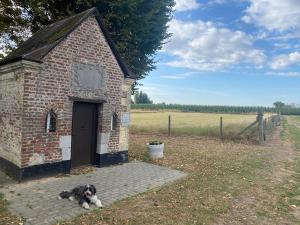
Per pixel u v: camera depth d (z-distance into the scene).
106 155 12.30
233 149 18.00
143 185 9.59
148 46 19.58
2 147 10.80
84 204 7.43
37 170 9.97
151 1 18.25
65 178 10.19
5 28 16.83
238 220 7.00
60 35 10.46
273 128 35.56
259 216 7.30
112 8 16.59
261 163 13.81
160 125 30.47
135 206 7.64
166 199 8.21
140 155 14.84
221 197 8.52
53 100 10.31
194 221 6.79
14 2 16.48
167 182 10.02
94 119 12.16
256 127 24.98
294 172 12.30
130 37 17.77
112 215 7.01
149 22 18.31
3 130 10.78
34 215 6.91
